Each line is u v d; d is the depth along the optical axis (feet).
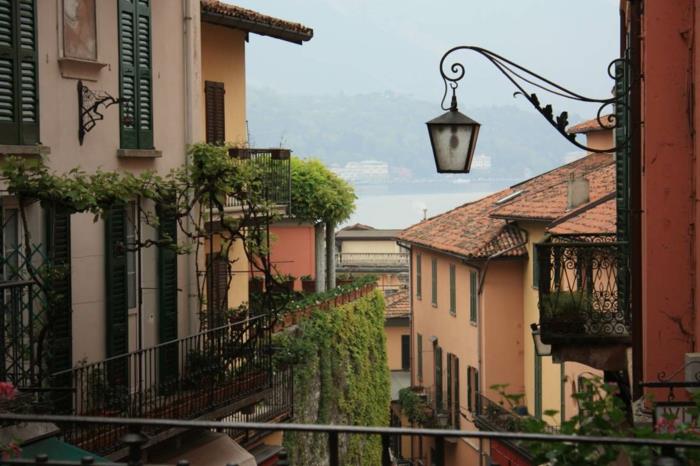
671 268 52.08
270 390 82.89
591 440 27.73
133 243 71.82
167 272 78.43
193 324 81.71
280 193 104.73
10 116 62.80
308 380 106.22
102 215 63.93
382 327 137.18
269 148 106.63
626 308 64.28
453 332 170.71
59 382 64.90
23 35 64.34
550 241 67.67
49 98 66.80
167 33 80.23
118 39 74.02
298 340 101.09
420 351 194.70
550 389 129.90
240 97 109.81
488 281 151.33
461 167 48.42
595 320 65.21
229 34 107.45
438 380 181.06
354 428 28.19
